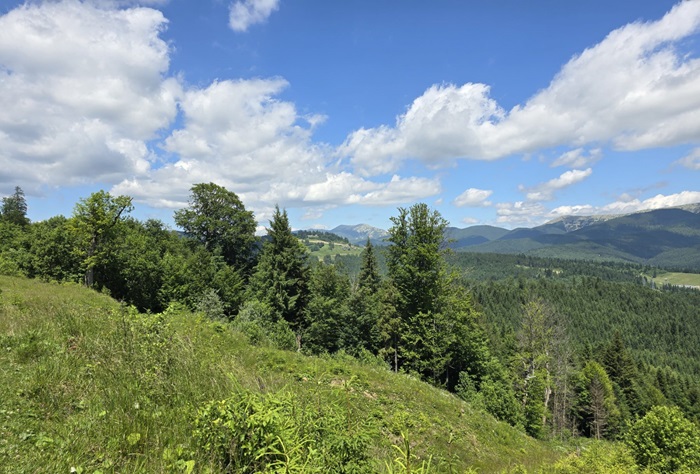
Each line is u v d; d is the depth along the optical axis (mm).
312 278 39031
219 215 45500
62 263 35312
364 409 10000
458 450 10844
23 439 3252
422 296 30125
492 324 87625
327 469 3441
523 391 38031
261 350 12086
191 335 9273
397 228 30969
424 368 29734
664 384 79688
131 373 5023
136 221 47531
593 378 58906
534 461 13398
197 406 4461
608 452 13102
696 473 11359
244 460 3486
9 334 6016
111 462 3150
